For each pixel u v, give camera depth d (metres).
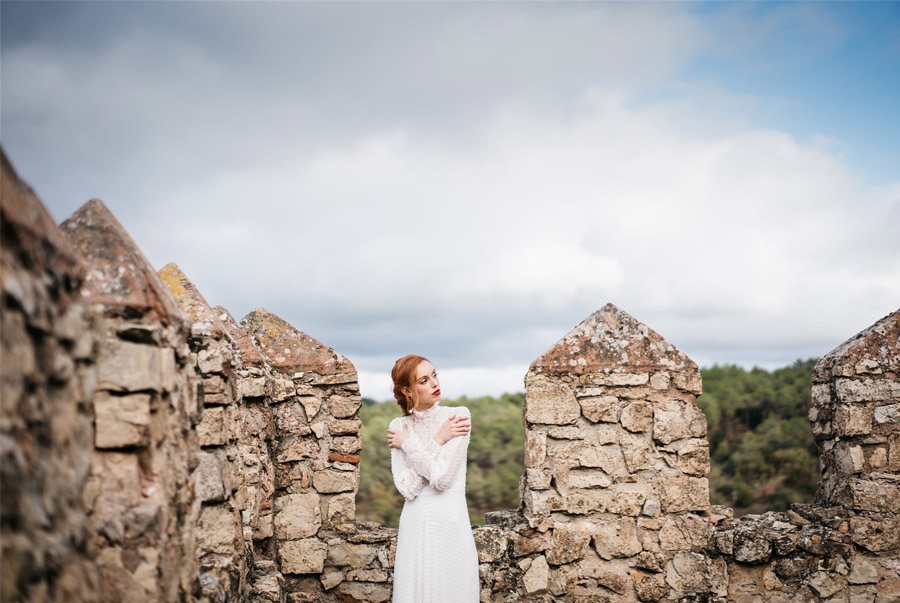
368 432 16.05
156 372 3.10
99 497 2.95
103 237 3.27
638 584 5.73
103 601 2.91
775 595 5.75
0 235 2.19
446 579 4.40
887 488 5.71
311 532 5.89
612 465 5.78
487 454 15.59
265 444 5.69
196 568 3.71
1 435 2.12
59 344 2.63
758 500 12.18
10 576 2.04
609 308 6.01
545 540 5.77
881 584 5.70
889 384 5.75
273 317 6.16
